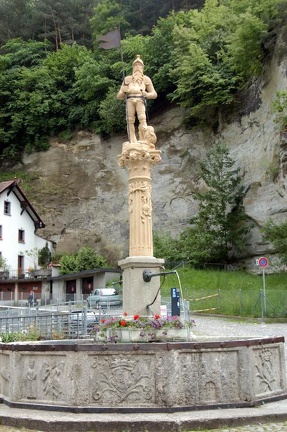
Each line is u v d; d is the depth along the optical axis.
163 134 51.66
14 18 72.44
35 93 59.62
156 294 11.25
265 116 40.84
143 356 7.87
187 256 40.94
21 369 8.35
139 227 11.73
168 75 50.47
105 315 20.16
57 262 52.53
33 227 54.84
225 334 18.91
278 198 38.00
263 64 41.84
